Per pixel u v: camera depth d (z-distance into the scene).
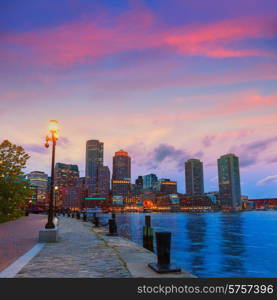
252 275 17.28
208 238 44.59
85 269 8.30
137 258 10.09
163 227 81.81
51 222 15.44
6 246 13.00
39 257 10.21
